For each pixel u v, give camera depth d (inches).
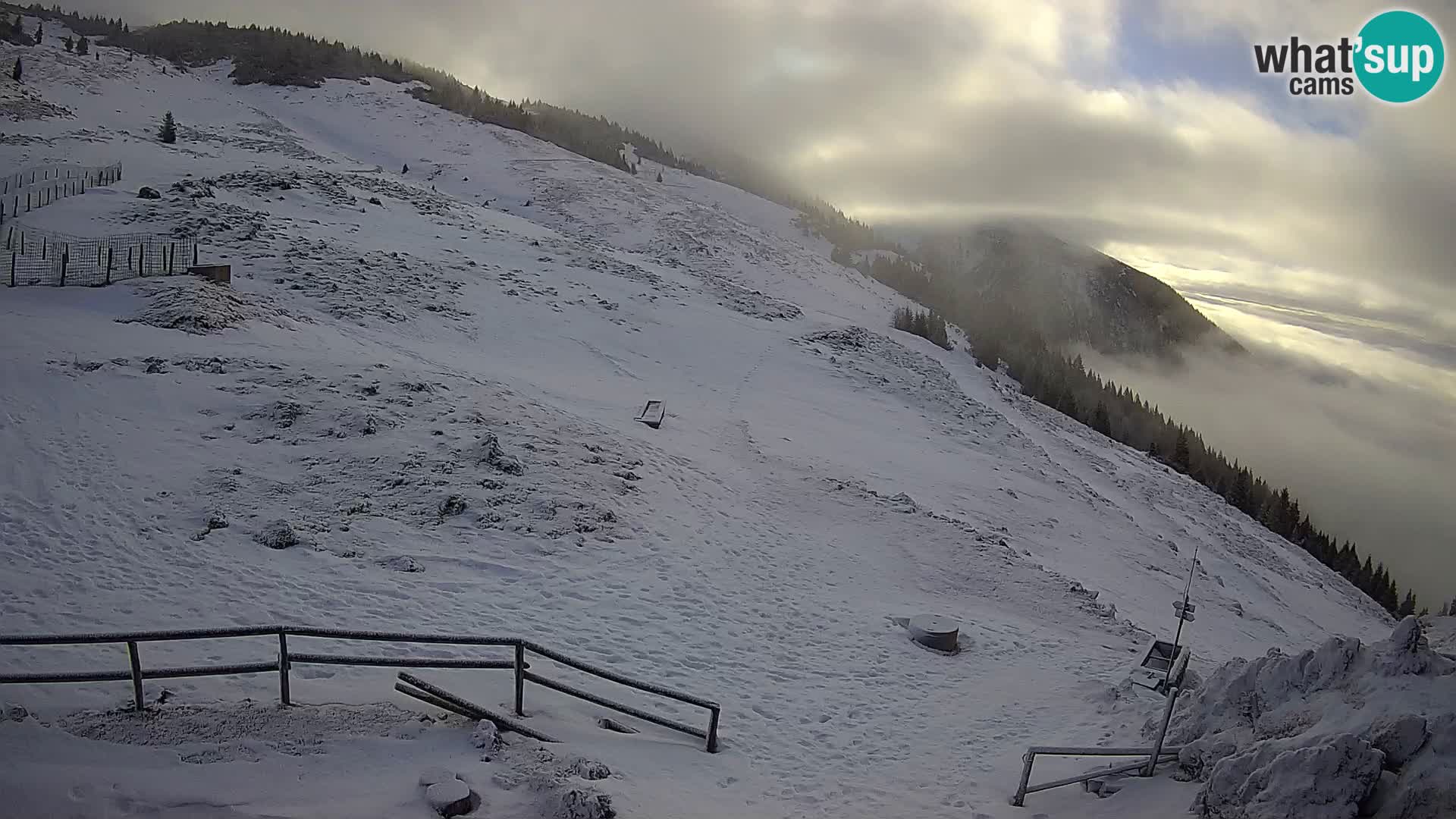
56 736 305.7
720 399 1369.3
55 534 542.6
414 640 366.9
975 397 2185.0
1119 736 456.1
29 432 661.3
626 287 1956.2
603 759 368.2
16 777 278.2
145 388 765.3
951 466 1385.3
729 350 1705.2
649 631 562.9
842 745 448.1
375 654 461.1
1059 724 491.5
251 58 5393.7
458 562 606.5
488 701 412.2
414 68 6205.7
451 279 1550.2
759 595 661.3
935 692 539.2
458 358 1168.2
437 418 830.5
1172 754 372.8
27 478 601.6
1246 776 308.3
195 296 1007.0
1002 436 1756.9
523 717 394.3
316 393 818.8
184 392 772.0
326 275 1353.3
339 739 332.2
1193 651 789.2
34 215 1391.5
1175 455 3395.7
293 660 356.2
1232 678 379.6
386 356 1058.7
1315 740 305.9
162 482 630.5
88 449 654.5
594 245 2443.4
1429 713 299.1
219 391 786.8
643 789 348.2
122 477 625.9
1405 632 330.0
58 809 266.8
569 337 1464.1
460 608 541.6
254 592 513.3
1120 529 1434.5
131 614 464.8
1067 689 560.4
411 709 375.2
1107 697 528.1
